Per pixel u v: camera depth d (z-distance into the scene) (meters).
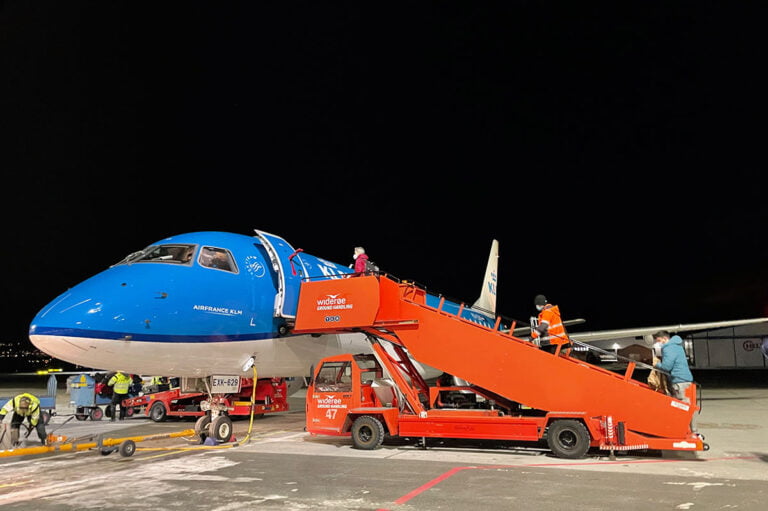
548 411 10.15
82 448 11.04
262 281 12.13
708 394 26.19
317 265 13.95
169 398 17.16
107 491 7.41
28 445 12.27
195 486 7.61
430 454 10.25
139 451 10.97
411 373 12.73
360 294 11.48
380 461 9.50
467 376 10.74
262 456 10.12
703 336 58.78
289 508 6.38
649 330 21.08
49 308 9.75
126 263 11.38
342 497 6.89
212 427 11.49
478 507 6.36
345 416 11.05
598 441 9.55
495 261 28.94
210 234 12.30
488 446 11.16
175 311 10.47
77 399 17.77
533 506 6.38
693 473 8.27
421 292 12.17
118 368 10.40
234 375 12.23
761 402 21.52
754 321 20.34
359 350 15.12
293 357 12.91
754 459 9.50
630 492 7.04
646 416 9.59
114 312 9.78
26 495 7.26
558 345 10.59
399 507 6.38
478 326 11.18
